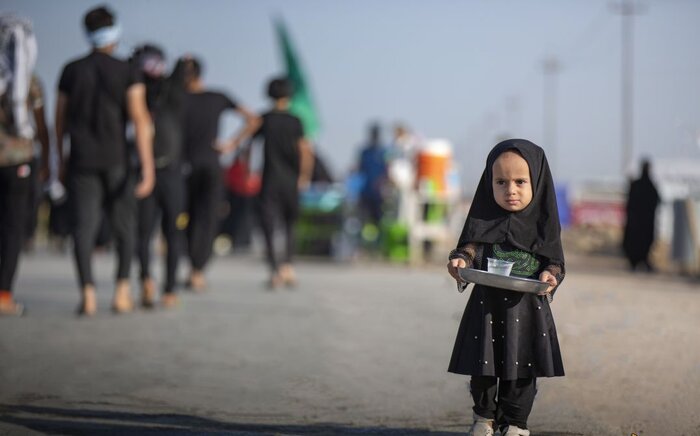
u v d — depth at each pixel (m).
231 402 11.72
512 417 9.04
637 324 19.11
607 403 11.62
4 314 19.75
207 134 24.62
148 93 20.97
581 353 15.32
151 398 11.88
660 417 10.84
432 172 39.75
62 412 11.02
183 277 31.09
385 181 41.69
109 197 19.78
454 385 12.96
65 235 43.31
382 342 16.95
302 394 12.25
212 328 18.36
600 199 70.12
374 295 25.80
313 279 31.19
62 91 19.34
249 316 20.41
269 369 14.02
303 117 42.16
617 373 13.56
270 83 27.19
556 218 8.91
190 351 15.55
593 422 10.61
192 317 20.02
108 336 17.03
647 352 15.45
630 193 43.19
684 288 31.47
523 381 8.94
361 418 10.93
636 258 43.12
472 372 8.78
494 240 8.91
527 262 8.90
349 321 19.92
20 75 18.61
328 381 13.13
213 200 25.16
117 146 19.39
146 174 19.67
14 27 18.61
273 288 27.27
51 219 42.97
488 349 8.77
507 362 8.74
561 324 19.02
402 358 15.20
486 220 8.99
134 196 19.89
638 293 27.66
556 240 8.90
